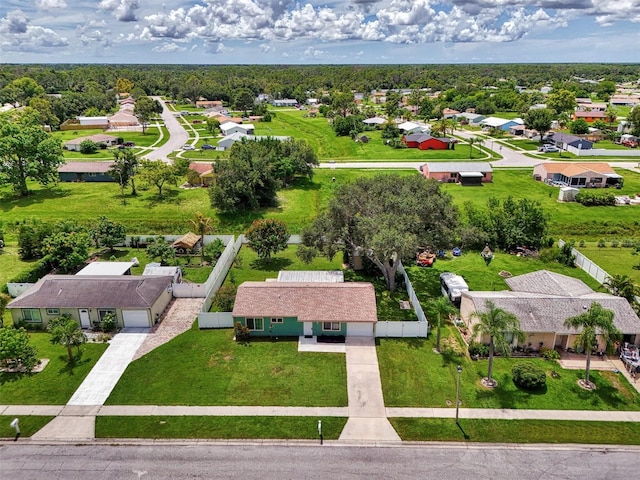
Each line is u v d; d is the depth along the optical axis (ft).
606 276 160.86
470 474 88.58
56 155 273.33
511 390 111.96
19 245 189.47
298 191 278.67
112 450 94.48
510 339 125.90
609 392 111.24
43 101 510.58
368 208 153.99
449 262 186.29
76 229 188.96
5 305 141.18
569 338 125.80
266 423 101.50
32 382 114.93
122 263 172.24
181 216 234.38
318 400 108.68
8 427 100.58
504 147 410.11
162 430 99.55
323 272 161.17
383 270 158.81
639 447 95.45
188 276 174.60
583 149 378.73
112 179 294.46
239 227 229.25
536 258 190.90
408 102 647.15
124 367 120.67
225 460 91.76
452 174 304.09
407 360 123.03
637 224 229.66
